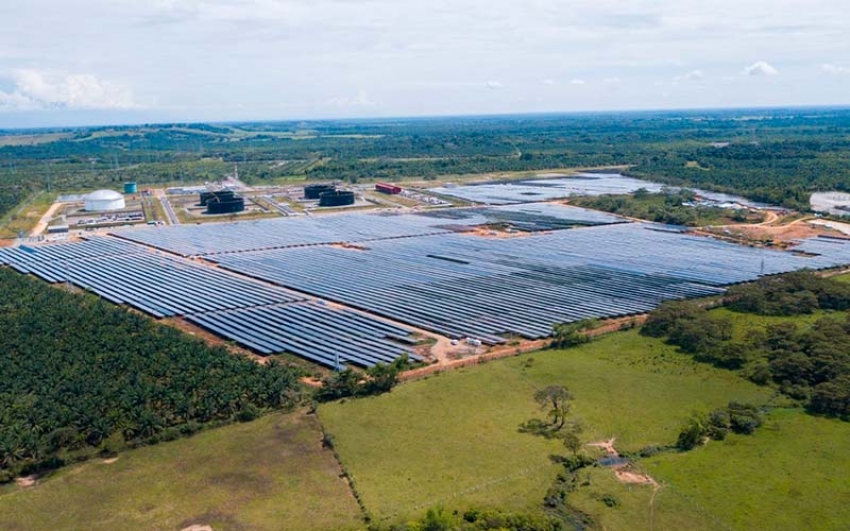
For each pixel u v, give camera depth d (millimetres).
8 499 91312
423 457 101062
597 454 102375
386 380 124500
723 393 123875
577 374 131875
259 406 117500
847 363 126188
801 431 109750
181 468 98938
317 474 97062
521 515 84125
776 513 88125
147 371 125500
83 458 100938
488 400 120438
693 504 89875
